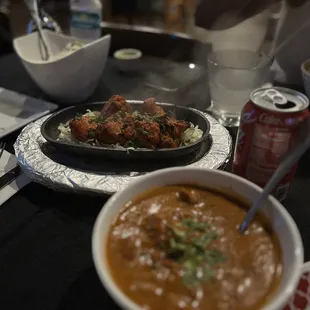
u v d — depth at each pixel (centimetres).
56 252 67
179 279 48
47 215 75
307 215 75
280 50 119
